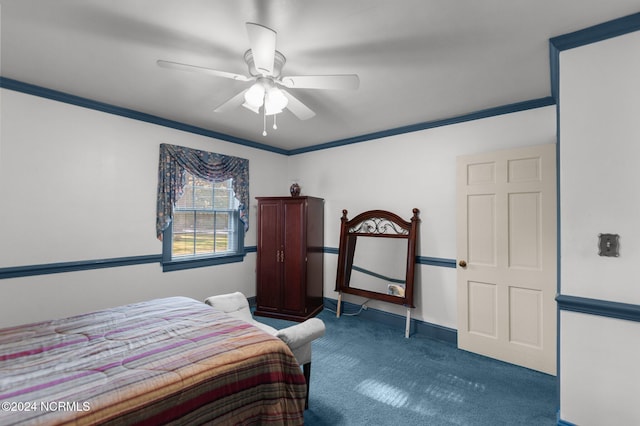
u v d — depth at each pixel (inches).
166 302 88.5
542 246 98.7
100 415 40.1
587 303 64.3
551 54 75.2
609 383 62.8
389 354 110.7
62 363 51.6
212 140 148.9
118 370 49.8
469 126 120.0
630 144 61.7
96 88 99.0
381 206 146.4
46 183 101.0
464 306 114.0
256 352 60.5
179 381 48.6
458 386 89.7
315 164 176.6
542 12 60.6
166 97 106.3
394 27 65.8
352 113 119.7
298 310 147.6
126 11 61.2
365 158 153.3
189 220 143.6
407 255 133.6
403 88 96.5
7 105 93.5
